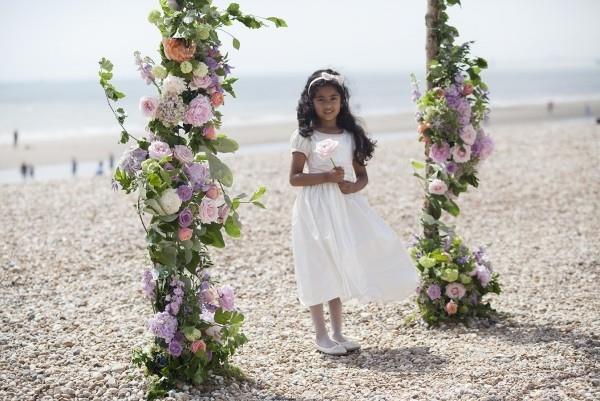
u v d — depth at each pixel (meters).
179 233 3.54
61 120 51.28
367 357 4.39
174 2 3.57
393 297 4.41
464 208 10.01
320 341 4.53
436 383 3.80
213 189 3.66
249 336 4.92
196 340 3.70
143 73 3.60
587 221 8.95
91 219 9.55
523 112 42.38
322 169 4.48
